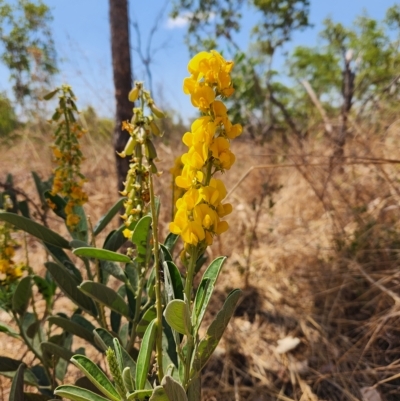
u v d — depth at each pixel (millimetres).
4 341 696
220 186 270
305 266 826
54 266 406
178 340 300
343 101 1206
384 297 671
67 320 410
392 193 810
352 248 773
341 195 839
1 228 456
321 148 1101
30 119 1508
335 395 567
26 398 434
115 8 894
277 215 1046
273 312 733
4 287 455
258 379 605
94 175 1290
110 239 434
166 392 255
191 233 263
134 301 425
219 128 273
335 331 667
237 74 1805
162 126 1754
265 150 1243
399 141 901
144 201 358
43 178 1271
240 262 891
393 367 566
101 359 619
